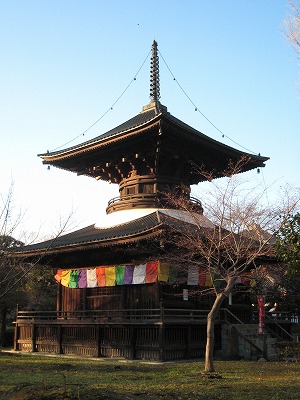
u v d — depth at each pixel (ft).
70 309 123.34
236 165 119.75
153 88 147.54
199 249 89.97
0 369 75.82
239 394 51.52
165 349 93.45
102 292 116.26
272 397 49.70
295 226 63.93
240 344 102.12
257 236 90.48
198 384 58.95
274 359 97.09
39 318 123.13
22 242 105.50
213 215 96.37
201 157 130.41
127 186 129.70
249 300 126.82
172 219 107.24
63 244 114.21
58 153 132.67
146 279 104.47
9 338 166.71
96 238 108.99
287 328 136.87
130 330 99.91
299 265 64.08
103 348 104.83
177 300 106.83
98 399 44.68
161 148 120.67
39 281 191.01
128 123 140.46
